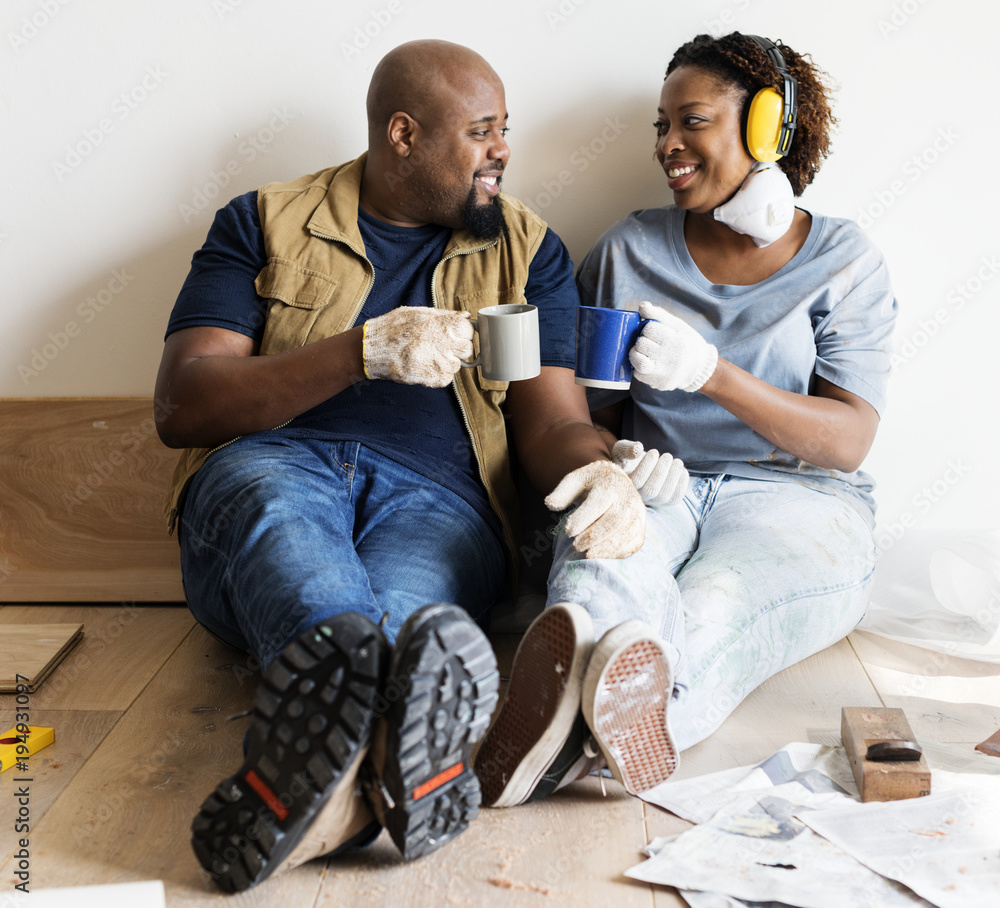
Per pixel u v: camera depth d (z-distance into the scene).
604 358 1.42
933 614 1.80
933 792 1.22
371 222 1.69
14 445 1.94
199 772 1.33
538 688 1.15
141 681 1.62
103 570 1.96
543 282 1.71
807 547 1.55
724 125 1.62
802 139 1.70
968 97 1.80
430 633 0.96
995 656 1.65
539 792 1.22
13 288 1.94
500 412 1.70
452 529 1.56
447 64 1.57
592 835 1.16
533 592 1.92
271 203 1.67
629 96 1.85
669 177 1.69
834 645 1.74
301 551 1.27
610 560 1.30
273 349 1.61
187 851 1.14
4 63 1.83
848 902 1.00
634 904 1.04
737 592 1.42
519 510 1.78
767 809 1.18
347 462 1.58
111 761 1.36
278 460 1.50
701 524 1.72
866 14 1.78
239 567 1.31
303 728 0.97
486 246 1.68
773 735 1.41
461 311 1.50
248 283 1.64
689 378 1.46
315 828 1.02
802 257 1.72
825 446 1.61
